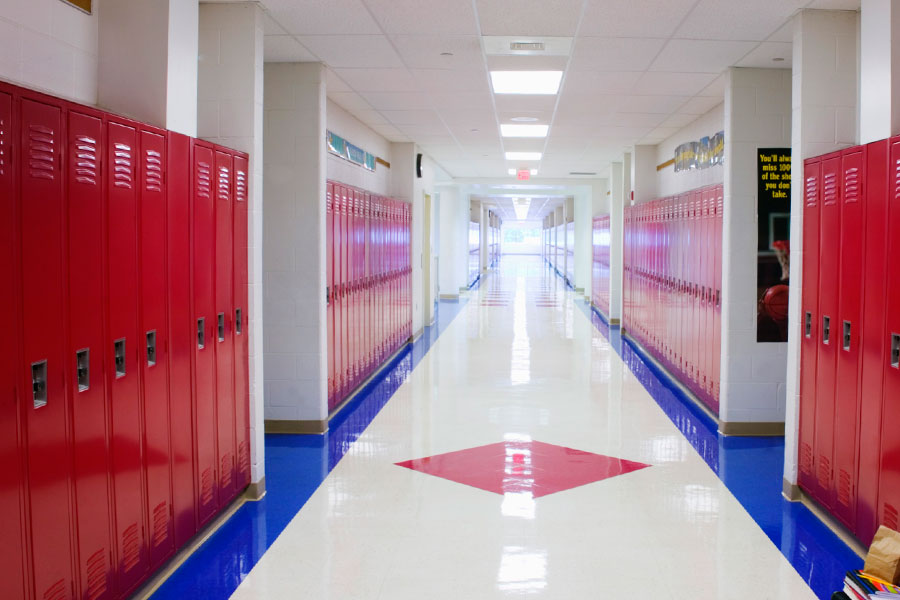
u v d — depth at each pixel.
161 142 3.12
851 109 4.21
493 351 10.32
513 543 3.64
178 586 3.16
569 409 6.72
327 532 3.79
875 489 3.32
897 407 3.12
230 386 3.96
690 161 8.45
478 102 7.18
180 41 3.50
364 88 6.55
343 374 6.82
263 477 4.42
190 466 3.44
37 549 2.27
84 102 3.26
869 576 2.72
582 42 4.95
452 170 14.67
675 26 4.57
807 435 4.14
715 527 3.86
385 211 8.91
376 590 3.13
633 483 4.59
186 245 3.37
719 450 5.38
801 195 4.24
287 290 5.77
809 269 4.12
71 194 2.45
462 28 4.66
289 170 5.68
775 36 4.77
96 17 3.37
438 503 4.22
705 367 6.65
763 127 5.67
